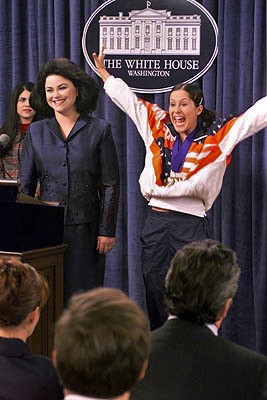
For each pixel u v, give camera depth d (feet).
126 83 14.39
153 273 12.87
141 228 14.58
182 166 12.55
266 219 14.06
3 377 5.73
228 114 14.15
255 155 14.08
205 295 5.98
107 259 14.88
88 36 14.42
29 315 6.26
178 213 12.61
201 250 6.26
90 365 3.71
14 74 14.94
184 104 12.51
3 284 6.17
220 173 12.56
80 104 13.06
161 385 5.52
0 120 14.93
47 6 14.76
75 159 12.82
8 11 14.94
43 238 10.58
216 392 5.50
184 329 5.86
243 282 14.39
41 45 14.83
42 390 5.74
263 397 5.52
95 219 13.07
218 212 14.37
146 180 12.79
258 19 13.83
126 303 3.91
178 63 14.23
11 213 9.91
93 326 3.76
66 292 12.94
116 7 14.28
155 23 14.21
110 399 3.79
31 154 13.10
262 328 14.25
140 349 3.79
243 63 14.05
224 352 5.66
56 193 12.84
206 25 14.06
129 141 14.44
